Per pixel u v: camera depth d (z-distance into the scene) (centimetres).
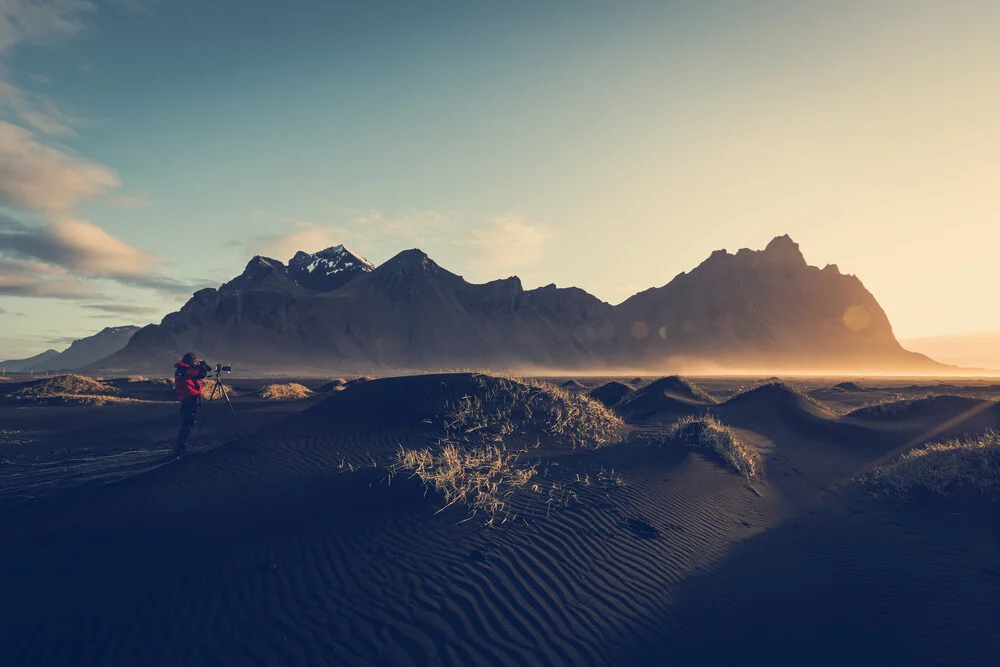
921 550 825
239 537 645
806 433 2059
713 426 1591
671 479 1094
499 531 716
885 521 988
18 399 2812
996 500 977
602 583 627
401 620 505
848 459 1616
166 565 571
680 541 791
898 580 708
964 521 945
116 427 1955
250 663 431
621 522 817
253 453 1026
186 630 468
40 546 609
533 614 541
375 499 767
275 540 641
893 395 4850
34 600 498
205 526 674
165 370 19275
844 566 757
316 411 1315
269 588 543
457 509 762
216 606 506
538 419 1392
